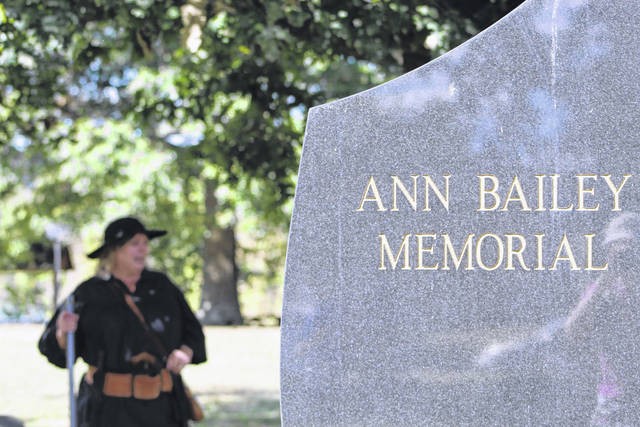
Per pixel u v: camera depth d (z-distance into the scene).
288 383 6.69
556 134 6.70
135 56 11.01
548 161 6.70
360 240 6.70
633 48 6.70
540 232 6.68
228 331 31.44
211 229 35.41
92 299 8.69
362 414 6.70
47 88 12.38
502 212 6.70
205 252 35.72
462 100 6.71
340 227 6.70
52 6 10.36
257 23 10.66
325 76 19.00
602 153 6.68
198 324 8.95
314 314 6.70
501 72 6.71
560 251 6.67
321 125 6.73
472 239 6.70
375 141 6.71
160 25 10.70
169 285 8.91
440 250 6.70
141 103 14.75
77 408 8.66
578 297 6.66
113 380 8.56
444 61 6.73
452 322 6.68
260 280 42.44
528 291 6.67
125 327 8.62
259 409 16.30
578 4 6.71
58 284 10.43
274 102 12.18
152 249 35.31
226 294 35.53
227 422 14.95
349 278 6.70
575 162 6.70
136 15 10.93
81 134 28.16
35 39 11.10
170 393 8.69
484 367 6.68
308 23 10.48
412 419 6.68
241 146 12.82
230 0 10.23
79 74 16.81
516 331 6.67
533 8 6.73
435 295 6.69
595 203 6.68
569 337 6.66
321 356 6.70
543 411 6.65
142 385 8.56
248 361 23.31
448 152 6.71
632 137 6.68
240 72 12.08
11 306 37.62
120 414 8.52
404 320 6.69
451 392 6.68
